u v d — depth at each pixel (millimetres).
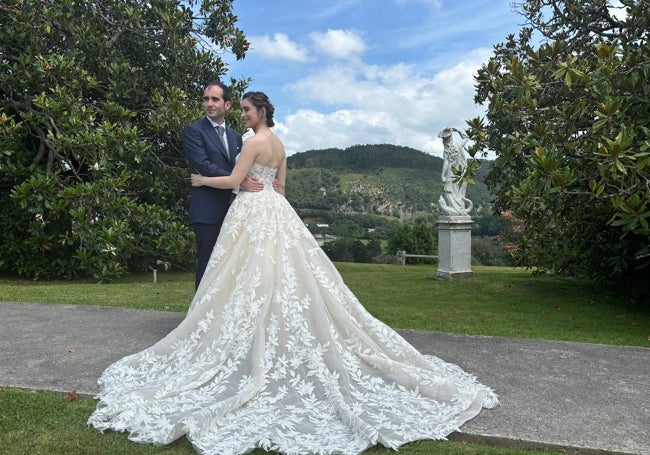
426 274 9523
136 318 4121
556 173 4633
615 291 7246
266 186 2961
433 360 2982
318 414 2189
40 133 7891
